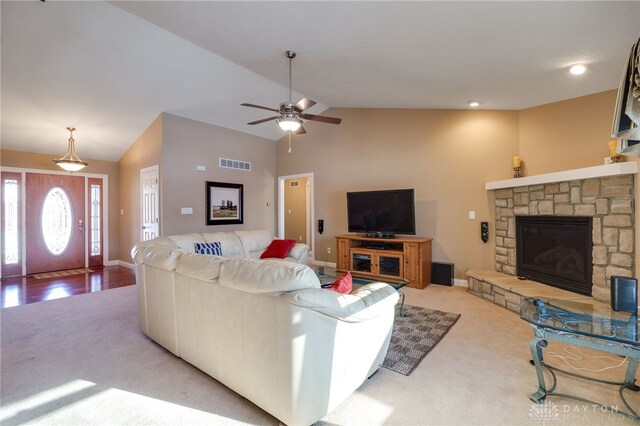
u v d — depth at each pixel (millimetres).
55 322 3266
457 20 2318
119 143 5891
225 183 5898
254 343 1798
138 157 5785
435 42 2705
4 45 3314
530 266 3938
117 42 3559
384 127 5383
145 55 3824
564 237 3488
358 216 5285
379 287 2180
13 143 5316
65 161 4883
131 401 1928
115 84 4238
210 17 2820
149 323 2779
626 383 2016
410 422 1740
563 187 3469
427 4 2162
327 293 1693
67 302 3973
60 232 6055
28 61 3582
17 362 2408
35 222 5773
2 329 3074
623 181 2891
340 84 4277
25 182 5656
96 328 3100
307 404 1655
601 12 2068
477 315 3422
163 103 4816
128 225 6305
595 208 3127
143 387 2078
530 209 3902
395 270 4840
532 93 3709
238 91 4883
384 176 5379
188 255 2320
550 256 3674
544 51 2660
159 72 4164
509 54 2764
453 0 2078
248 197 6348
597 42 2471
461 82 3570
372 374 2207
